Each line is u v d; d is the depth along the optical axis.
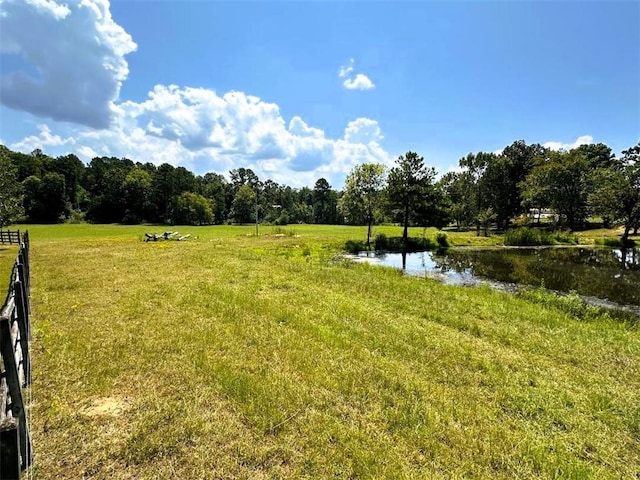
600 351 7.00
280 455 3.68
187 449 3.72
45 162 87.12
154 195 88.69
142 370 5.47
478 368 5.94
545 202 52.97
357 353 6.30
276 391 4.88
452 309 9.78
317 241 33.31
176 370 5.47
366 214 34.66
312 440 3.90
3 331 3.11
